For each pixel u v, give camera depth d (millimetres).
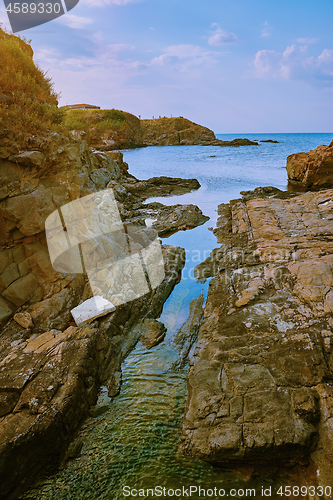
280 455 3742
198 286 7711
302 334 5094
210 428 4016
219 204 14266
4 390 4297
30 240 5902
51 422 3934
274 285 6582
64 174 6934
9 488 3586
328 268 6695
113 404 4789
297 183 17719
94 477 3836
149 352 5840
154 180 18016
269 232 9258
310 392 4195
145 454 4055
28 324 5418
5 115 6266
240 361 4859
